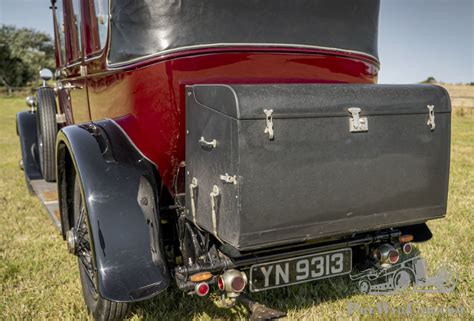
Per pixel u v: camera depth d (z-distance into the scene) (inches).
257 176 75.2
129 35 90.0
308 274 92.8
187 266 86.7
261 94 75.3
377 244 104.3
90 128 100.6
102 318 99.4
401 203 89.0
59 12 151.5
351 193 83.7
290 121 76.9
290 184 77.9
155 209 89.8
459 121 617.6
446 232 153.3
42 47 1800.0
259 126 74.6
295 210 79.0
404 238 103.0
